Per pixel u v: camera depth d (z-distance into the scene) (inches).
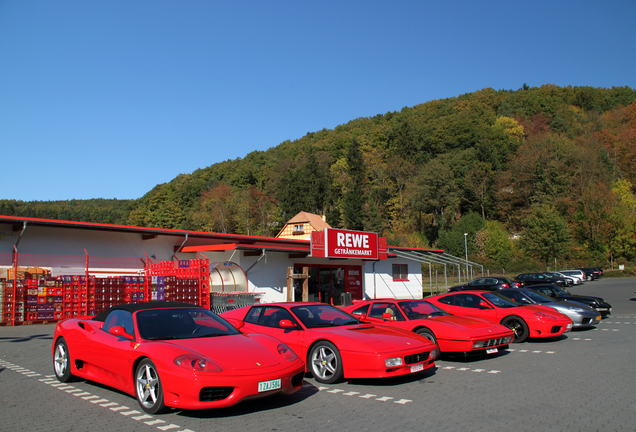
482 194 3376.0
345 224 3046.3
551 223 2331.4
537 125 4170.8
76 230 705.0
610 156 3417.8
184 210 3730.3
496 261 2605.8
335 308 338.0
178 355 203.2
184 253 842.8
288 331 301.3
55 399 234.5
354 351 265.3
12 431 183.5
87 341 251.0
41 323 605.0
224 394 197.3
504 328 369.4
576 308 531.5
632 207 2736.2
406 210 3299.7
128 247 764.0
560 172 3011.8
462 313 465.1
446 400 232.4
